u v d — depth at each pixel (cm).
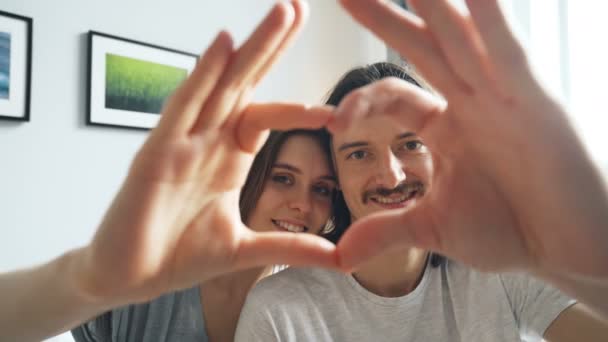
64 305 36
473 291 82
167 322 83
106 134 170
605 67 172
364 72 95
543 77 28
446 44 28
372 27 29
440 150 32
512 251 32
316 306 80
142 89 178
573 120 28
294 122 32
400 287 83
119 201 31
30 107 151
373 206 80
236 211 36
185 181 32
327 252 35
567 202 28
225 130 33
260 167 88
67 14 160
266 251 36
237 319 89
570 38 182
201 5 199
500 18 27
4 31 145
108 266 31
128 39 173
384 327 79
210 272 36
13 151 148
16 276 40
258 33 30
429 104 32
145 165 30
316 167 88
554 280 33
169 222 33
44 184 155
